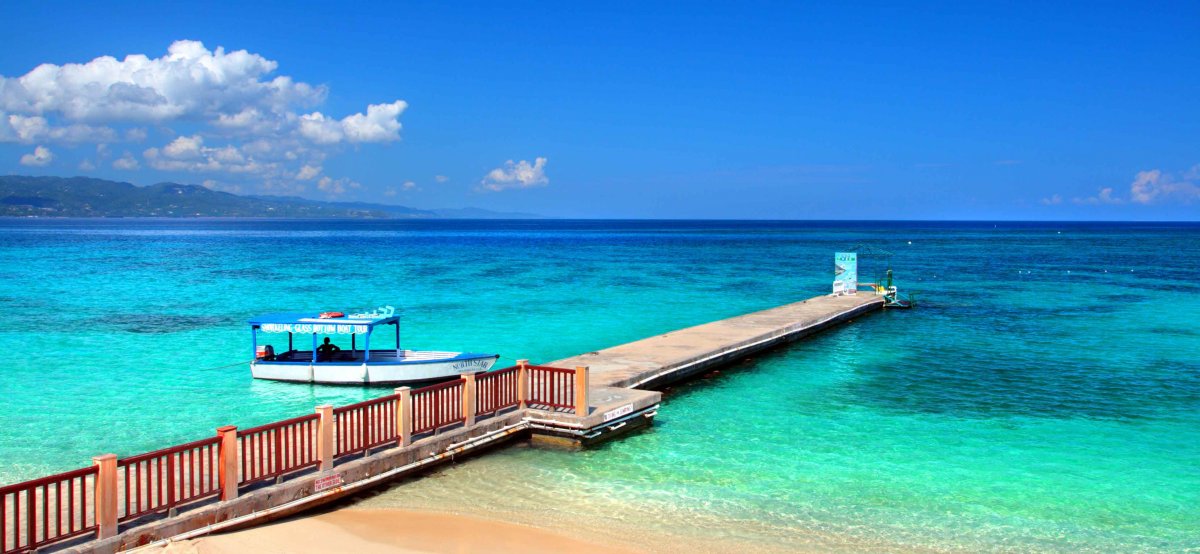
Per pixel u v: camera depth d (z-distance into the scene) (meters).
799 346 31.45
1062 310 43.56
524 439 17.52
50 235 168.38
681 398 22.25
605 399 18.45
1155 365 27.09
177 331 34.41
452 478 14.81
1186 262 87.94
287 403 21.38
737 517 13.12
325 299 46.75
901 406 21.16
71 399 21.70
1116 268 78.38
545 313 40.78
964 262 89.25
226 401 21.58
